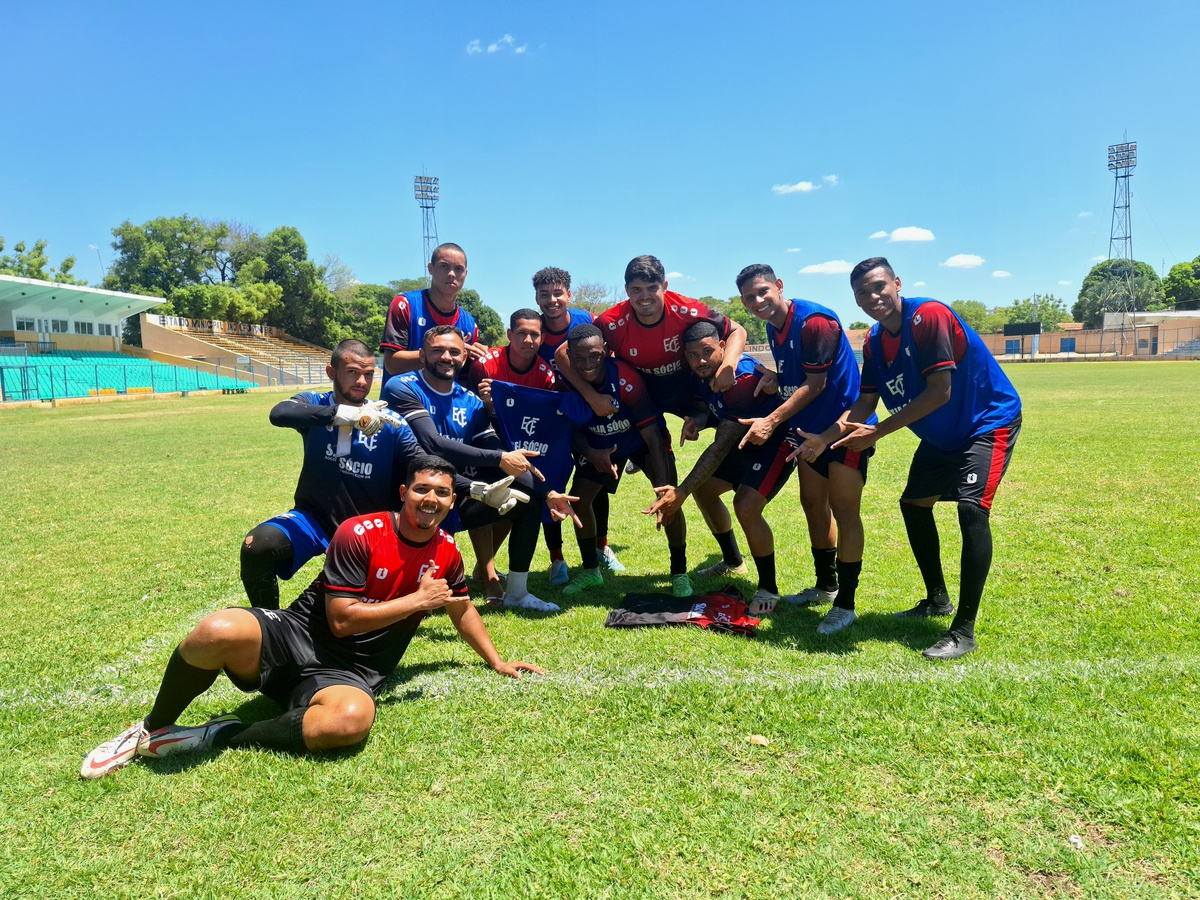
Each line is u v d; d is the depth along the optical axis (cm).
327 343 7538
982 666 363
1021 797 251
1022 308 11362
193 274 7462
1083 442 1161
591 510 544
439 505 315
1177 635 394
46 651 417
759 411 469
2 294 4231
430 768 278
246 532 725
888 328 415
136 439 1698
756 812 246
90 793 266
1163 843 226
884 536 658
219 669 296
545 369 521
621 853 226
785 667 371
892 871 216
